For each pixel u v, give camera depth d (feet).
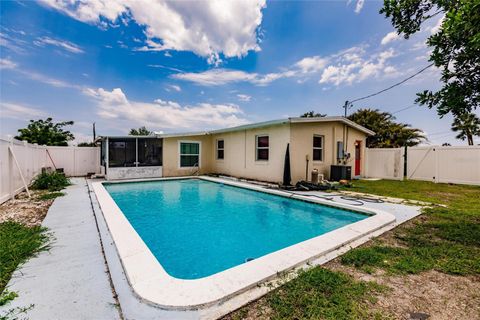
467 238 11.22
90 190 25.66
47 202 19.39
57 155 39.73
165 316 5.82
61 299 6.45
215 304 6.29
